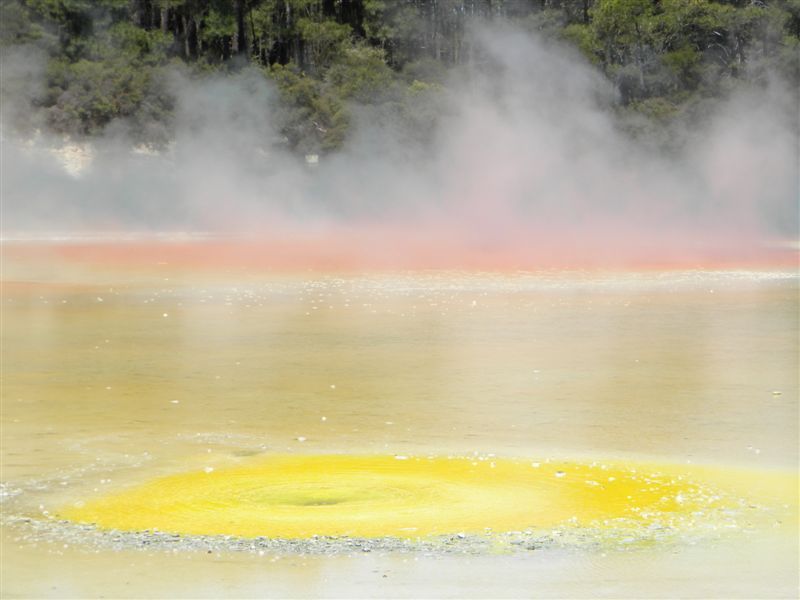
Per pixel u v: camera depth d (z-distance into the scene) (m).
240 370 23.75
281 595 10.67
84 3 103.69
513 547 12.02
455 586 10.90
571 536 12.40
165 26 108.25
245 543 12.13
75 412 19.44
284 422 18.73
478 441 17.38
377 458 16.14
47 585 10.88
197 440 17.33
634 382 22.56
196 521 12.94
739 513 13.30
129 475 15.09
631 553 11.85
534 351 26.42
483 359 25.25
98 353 25.86
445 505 13.62
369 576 11.16
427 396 21.03
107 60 99.25
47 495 14.05
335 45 110.94
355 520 12.95
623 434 17.91
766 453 16.62
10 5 97.81
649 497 13.99
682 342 27.97
